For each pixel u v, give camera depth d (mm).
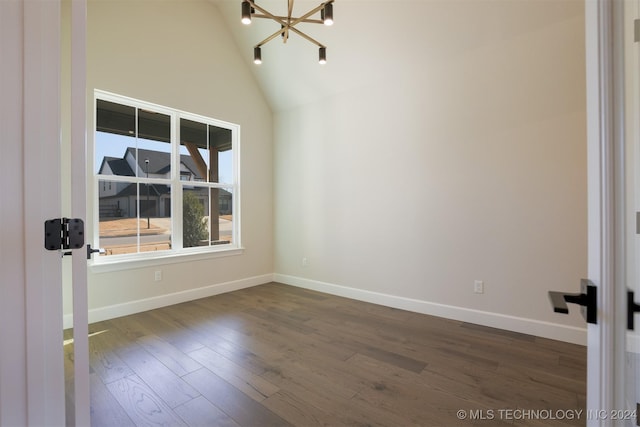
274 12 3408
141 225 3344
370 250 3627
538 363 2131
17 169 762
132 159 3270
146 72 3277
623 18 616
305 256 4309
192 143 3818
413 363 2148
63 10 2271
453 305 3014
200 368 2092
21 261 768
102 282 2996
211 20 3863
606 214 610
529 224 2602
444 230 3057
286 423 1559
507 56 2660
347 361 2182
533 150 2570
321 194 4109
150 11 3312
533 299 2598
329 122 4000
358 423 1556
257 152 4484
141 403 1716
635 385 628
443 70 3016
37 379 791
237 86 4191
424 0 2721
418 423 1552
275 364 2145
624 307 611
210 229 4016
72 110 853
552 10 2404
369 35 3148
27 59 771
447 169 3023
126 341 2521
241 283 4254
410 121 3264
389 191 3449
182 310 3305
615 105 607
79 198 865
